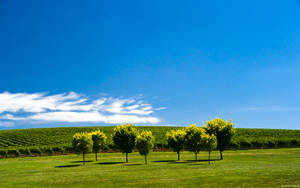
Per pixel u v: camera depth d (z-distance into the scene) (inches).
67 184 714.8
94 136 1688.0
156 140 2667.3
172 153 2000.5
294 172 756.6
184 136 1569.9
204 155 1800.0
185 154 1909.4
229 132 1569.9
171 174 831.1
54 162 1571.1
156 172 906.7
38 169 1199.6
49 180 809.5
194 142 1376.7
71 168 1206.9
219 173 802.2
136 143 1382.9
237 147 2402.8
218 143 1566.2
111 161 1534.2
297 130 3491.6
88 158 1791.3
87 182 733.9
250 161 1288.1
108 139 2760.8
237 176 717.3
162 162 1380.4
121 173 915.4
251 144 2470.5
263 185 564.7
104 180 757.3
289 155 1620.3
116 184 675.4
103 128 3681.1
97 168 1159.0
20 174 1015.0
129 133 1496.1
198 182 646.5
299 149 2140.7
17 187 693.9
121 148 1497.3
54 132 3297.2
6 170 1186.0
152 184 650.2
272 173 748.6
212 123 1615.4
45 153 2212.1
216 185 594.6
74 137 1469.0
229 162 1268.5
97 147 1679.4
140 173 893.8
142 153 1370.6
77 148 1409.9
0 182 794.8
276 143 2524.6
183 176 770.2
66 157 1907.0
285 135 3073.3
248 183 597.9
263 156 1590.8
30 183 758.5
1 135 3061.0
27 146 2464.3
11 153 2151.8
